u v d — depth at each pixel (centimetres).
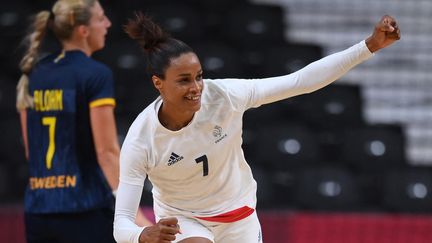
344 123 2262
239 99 941
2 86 2194
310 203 1980
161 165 945
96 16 1179
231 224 1001
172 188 976
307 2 2609
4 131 2083
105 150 1136
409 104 2472
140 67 2242
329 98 2284
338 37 2567
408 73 2509
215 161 952
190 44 2269
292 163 2084
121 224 916
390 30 907
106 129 1137
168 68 896
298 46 2367
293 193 2003
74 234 1163
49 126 1163
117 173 1145
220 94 939
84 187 1154
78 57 1162
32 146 1184
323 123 2255
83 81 1142
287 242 1758
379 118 2447
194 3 2539
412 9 2606
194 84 900
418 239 1806
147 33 919
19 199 1970
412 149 2394
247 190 1001
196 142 937
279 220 1762
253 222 1017
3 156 2069
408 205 2020
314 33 2570
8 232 1712
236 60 2253
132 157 938
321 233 1775
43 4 2420
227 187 979
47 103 1163
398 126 2253
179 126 934
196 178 960
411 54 2534
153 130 933
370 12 2606
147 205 1839
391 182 2047
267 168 2081
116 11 2416
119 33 2373
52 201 1160
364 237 1789
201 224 995
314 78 937
